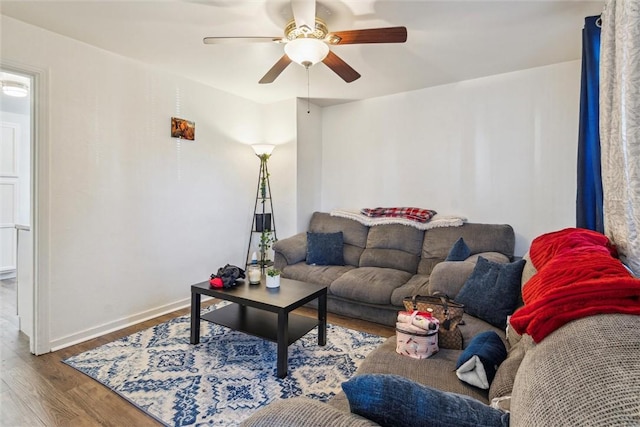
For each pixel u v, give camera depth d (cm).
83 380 198
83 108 252
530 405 62
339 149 422
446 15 210
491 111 321
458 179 340
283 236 410
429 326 152
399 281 291
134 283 290
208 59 282
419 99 362
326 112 432
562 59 280
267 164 419
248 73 315
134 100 285
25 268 256
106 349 238
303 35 194
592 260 108
